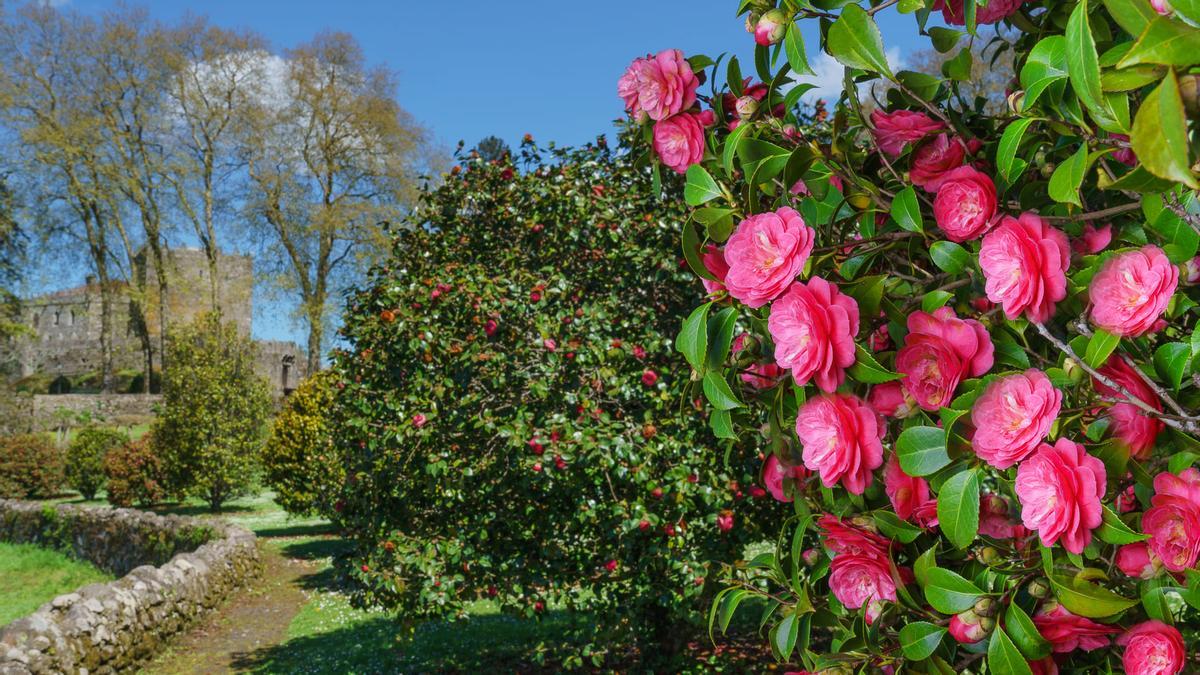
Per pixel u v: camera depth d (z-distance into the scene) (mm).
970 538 1165
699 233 1470
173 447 18062
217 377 18344
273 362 40812
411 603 5156
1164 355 1143
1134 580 1221
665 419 4656
